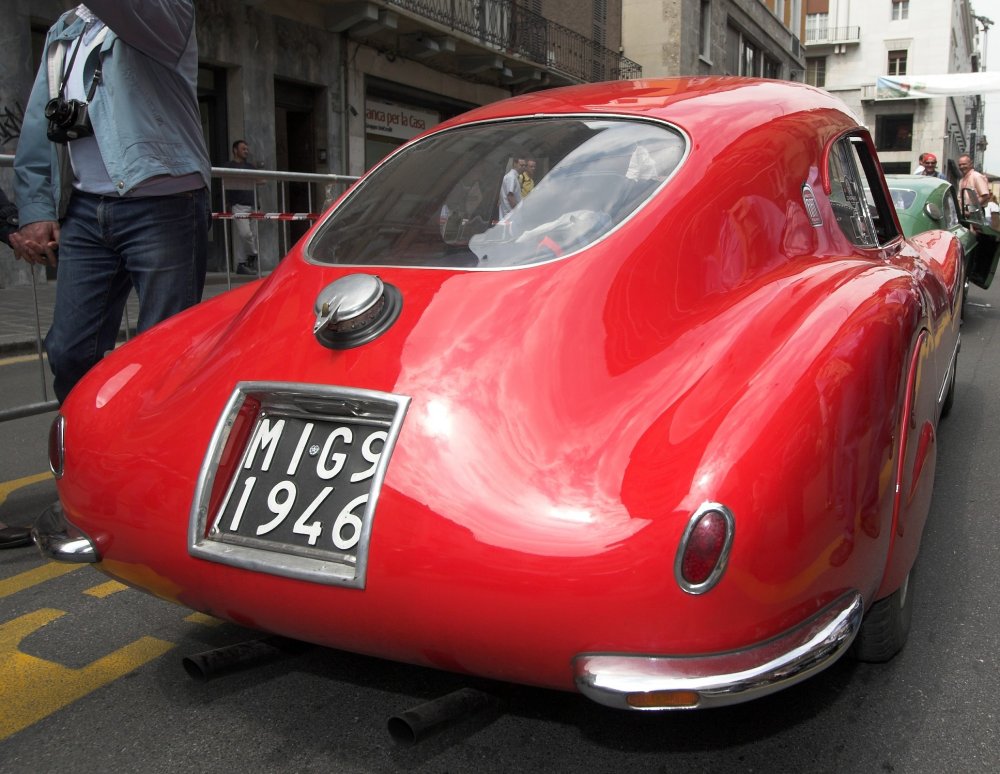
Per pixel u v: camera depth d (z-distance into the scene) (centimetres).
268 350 203
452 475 169
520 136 257
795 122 266
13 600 291
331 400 188
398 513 169
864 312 198
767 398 168
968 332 823
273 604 182
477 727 192
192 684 236
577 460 167
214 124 1451
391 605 169
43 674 243
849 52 6219
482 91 2033
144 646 259
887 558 196
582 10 2314
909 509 207
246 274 564
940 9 5984
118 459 203
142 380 222
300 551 179
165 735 213
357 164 1672
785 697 224
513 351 185
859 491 176
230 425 194
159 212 321
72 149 321
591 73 2361
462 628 166
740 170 234
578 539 158
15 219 340
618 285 199
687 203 218
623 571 155
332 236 245
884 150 6197
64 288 330
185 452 195
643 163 232
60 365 336
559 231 216
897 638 230
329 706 223
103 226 320
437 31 1708
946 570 302
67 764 203
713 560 154
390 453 175
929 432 229
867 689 228
